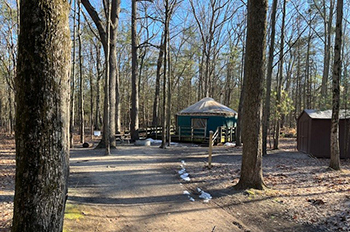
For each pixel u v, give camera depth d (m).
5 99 31.48
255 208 5.04
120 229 4.07
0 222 3.92
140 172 7.93
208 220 4.52
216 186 6.47
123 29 26.25
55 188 2.32
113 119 14.32
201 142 18.50
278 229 4.18
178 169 8.41
